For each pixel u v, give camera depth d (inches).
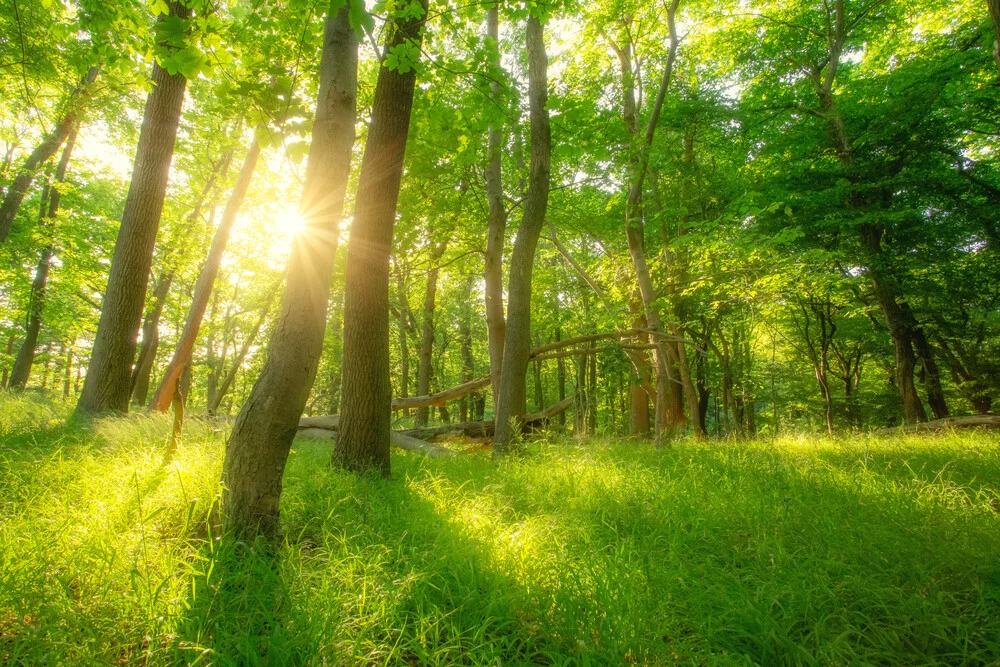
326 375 1224.2
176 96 364.5
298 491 170.1
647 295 477.7
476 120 244.8
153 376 1187.3
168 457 175.3
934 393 658.2
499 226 398.9
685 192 596.1
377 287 241.1
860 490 182.4
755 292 477.7
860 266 592.4
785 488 191.8
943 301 611.5
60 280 608.4
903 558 121.4
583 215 569.0
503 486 194.4
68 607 85.7
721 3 609.6
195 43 161.2
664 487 196.9
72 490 147.3
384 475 231.5
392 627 92.4
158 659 77.5
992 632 94.1
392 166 243.3
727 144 612.7
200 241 652.7
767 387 1004.6
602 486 197.2
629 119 542.3
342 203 153.9
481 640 88.6
